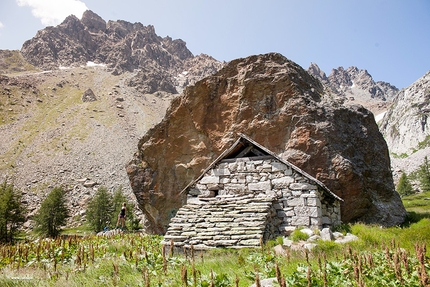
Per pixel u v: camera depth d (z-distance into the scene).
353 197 16.94
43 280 8.33
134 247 13.53
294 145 18.50
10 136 109.69
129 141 110.88
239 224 12.64
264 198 13.97
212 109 21.64
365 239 11.45
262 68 21.23
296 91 19.73
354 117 19.98
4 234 42.94
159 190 21.83
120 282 7.67
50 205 49.50
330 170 17.36
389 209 17.98
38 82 175.00
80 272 9.04
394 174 91.81
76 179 79.12
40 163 88.94
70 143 104.62
